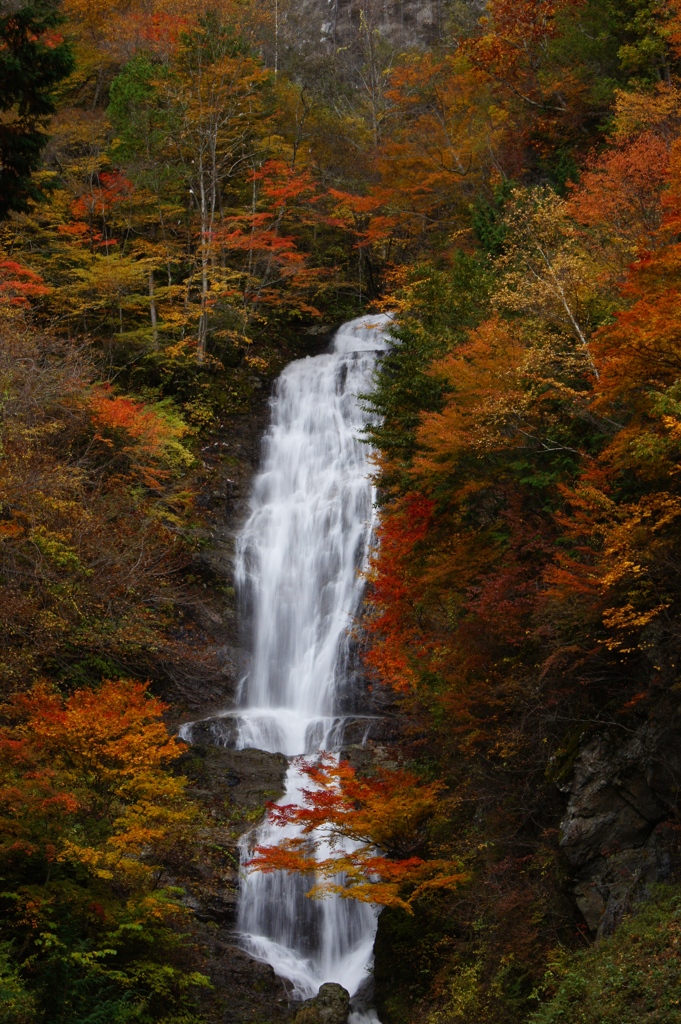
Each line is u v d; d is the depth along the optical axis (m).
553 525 17.25
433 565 19.30
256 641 30.03
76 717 17.27
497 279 21.42
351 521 31.64
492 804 16.89
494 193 33.38
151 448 29.25
